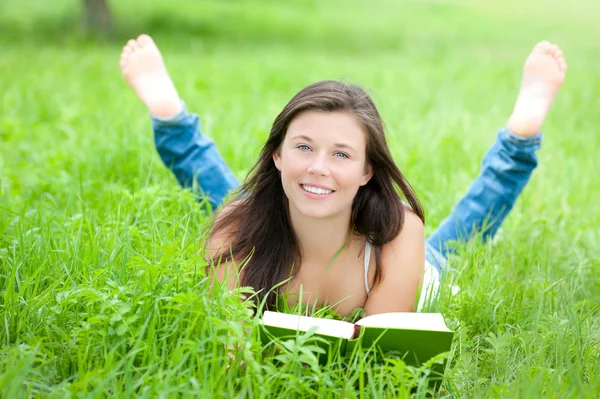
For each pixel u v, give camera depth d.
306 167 3.90
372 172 4.17
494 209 5.60
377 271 4.34
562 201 7.05
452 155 8.06
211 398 3.36
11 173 6.77
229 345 3.85
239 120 9.46
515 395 3.68
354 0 32.00
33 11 23.34
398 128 9.34
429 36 23.91
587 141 9.55
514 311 4.61
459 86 13.23
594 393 3.69
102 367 3.70
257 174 4.28
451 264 5.19
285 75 14.16
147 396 3.35
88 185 6.47
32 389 3.46
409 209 4.46
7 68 13.47
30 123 9.15
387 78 14.00
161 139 5.82
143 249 4.72
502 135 5.56
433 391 3.80
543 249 5.70
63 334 3.82
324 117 3.88
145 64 5.91
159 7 24.86
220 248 4.37
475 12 30.92
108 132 8.38
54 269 4.46
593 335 4.39
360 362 3.54
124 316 3.81
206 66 14.63
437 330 3.61
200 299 3.79
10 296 4.14
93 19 21.23
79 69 13.73
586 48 21.80
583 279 5.32
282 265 4.32
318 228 4.22
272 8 27.86
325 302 4.36
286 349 3.69
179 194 5.60
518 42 23.11
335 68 15.57
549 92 5.60
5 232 5.05
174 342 3.74
